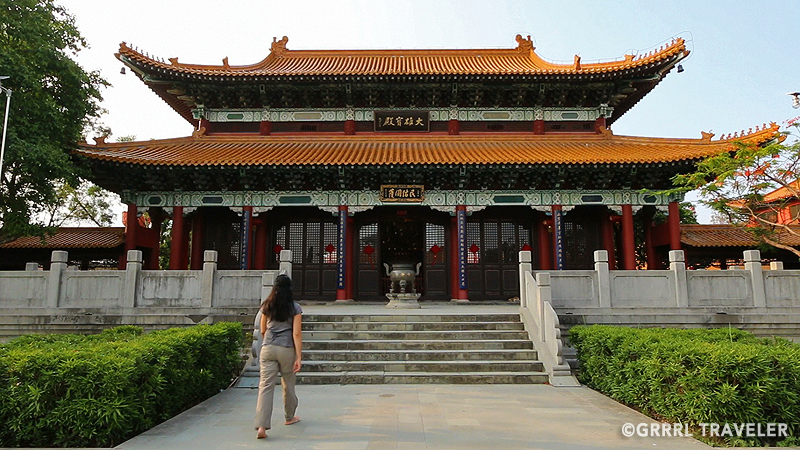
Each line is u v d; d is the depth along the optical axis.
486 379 12.91
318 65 32.19
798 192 19.00
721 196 20.73
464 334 15.27
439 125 28.73
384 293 27.86
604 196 25.88
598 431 8.45
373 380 12.95
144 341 9.72
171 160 23.30
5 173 20.00
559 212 25.77
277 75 26.34
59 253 16.92
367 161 23.28
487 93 28.55
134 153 23.94
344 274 25.48
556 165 23.30
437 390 12.03
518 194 26.06
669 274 16.91
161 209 26.97
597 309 16.48
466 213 25.98
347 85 27.36
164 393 9.30
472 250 27.41
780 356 8.15
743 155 19.34
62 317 16.33
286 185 25.98
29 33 19.05
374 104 28.67
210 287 16.80
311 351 14.32
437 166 23.42
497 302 26.42
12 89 18.25
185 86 27.27
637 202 25.78
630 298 16.75
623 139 27.53
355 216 27.78
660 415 9.35
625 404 10.53
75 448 7.63
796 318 16.30
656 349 9.51
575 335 13.34
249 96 28.38
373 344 14.73
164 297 16.89
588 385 12.54
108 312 16.58
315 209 27.48
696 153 22.98
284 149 26.02
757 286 16.78
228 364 12.77
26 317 16.31
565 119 28.72
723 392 7.93
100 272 16.97
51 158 18.62
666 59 25.56
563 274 16.81
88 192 41.41
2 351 8.73
